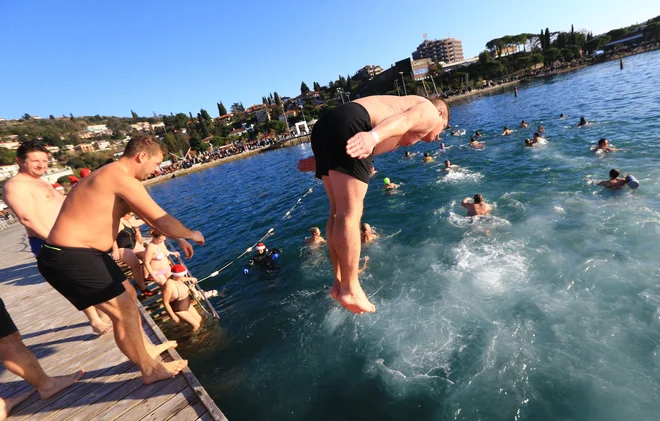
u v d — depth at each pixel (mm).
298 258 9508
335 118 1528
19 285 7844
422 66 90562
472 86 77562
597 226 7281
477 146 18641
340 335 5902
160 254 6793
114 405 3258
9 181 3953
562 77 59688
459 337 5211
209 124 110750
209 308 7840
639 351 4238
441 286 6582
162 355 3918
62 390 3562
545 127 19578
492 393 4191
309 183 20672
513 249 7227
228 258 11086
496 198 10445
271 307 7281
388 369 4938
